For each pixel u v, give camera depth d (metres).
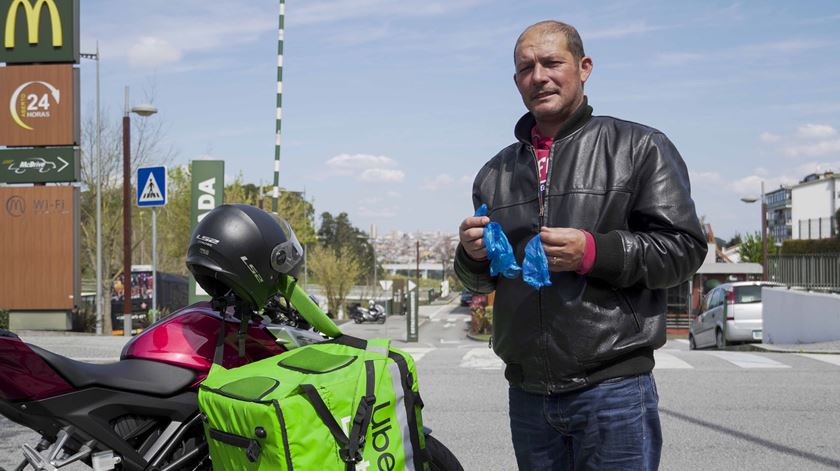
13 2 17.09
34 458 2.86
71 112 17.08
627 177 2.51
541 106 2.61
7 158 17.06
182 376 3.06
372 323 47.53
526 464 2.73
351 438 2.60
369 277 94.00
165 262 38.34
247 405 2.54
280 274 3.12
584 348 2.46
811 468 4.99
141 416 3.07
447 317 54.84
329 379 2.64
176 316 3.21
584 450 2.55
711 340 17.50
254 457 2.53
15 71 17.09
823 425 6.19
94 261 28.70
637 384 2.50
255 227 3.05
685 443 5.63
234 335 3.17
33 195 17.09
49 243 17.08
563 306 2.48
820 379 8.48
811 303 14.05
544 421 2.62
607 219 2.51
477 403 7.22
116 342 12.80
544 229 2.35
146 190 13.87
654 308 2.53
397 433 2.75
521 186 2.69
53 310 17.14
